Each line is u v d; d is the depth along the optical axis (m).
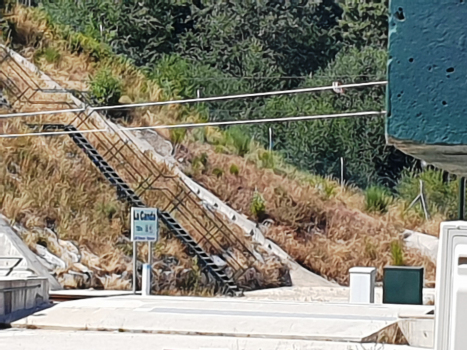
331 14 65.50
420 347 15.10
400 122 2.83
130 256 27.62
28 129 32.03
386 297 20.64
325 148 48.69
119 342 14.88
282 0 63.03
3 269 22.92
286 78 55.31
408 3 2.83
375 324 16.41
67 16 53.47
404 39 2.83
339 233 33.41
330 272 31.64
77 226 28.25
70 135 31.72
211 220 31.05
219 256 29.62
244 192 34.28
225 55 57.88
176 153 35.41
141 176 32.25
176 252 28.02
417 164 48.88
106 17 56.84
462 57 2.78
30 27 39.41
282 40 60.22
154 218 23.05
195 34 60.06
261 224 32.84
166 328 16.58
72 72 38.28
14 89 34.38
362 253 32.62
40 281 19.50
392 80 2.84
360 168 48.62
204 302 19.80
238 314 17.61
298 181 36.25
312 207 34.38
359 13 62.84
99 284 26.42
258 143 40.00
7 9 39.41
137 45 57.16
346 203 35.81
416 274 20.52
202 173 34.62
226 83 52.53
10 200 28.33
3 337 15.52
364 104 51.62
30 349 13.70
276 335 15.80
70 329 16.97
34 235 27.39
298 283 30.00
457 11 2.79
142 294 22.64
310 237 32.91
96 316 17.59
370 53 55.06
